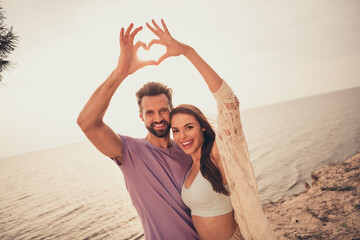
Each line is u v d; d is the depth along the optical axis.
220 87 1.83
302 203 11.52
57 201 47.12
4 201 57.03
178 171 2.36
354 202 9.16
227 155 1.96
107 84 1.71
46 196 53.94
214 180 2.10
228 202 2.20
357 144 39.38
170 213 2.22
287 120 116.56
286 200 15.30
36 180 81.62
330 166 15.40
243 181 1.97
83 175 73.75
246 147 1.99
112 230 25.41
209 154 2.17
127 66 1.71
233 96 1.88
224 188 2.12
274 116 159.12
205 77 1.82
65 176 78.25
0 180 98.25
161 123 2.27
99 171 76.44
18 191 67.19
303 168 33.31
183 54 1.79
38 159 199.75
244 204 1.99
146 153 2.25
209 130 2.24
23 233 32.19
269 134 82.31
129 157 2.17
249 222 2.01
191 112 2.21
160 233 2.18
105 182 56.81
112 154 2.13
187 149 2.23
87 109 1.79
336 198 10.29
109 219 29.50
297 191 24.03
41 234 30.11
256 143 69.38
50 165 124.56
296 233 8.62
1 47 4.70
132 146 2.21
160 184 2.22
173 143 2.49
